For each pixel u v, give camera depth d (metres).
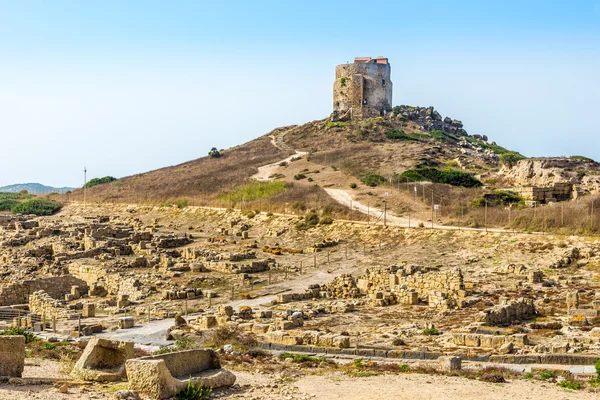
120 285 73.88
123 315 62.16
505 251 80.06
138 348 42.22
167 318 60.28
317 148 185.88
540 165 126.94
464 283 64.06
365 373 33.00
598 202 92.62
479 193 115.62
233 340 43.53
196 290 70.62
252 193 137.12
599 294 59.19
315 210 114.00
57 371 30.06
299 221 110.00
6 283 73.31
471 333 44.56
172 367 27.16
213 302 66.75
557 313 53.16
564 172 121.94
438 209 106.88
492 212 99.06
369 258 86.31
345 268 82.50
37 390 25.47
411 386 29.78
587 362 35.78
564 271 70.44
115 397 24.09
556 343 39.50
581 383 30.36
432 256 83.38
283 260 89.25
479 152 177.62
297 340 43.38
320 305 60.09
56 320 58.78
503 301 53.59
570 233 82.19
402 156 157.62
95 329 52.94
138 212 141.25
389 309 58.44
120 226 118.19
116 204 150.50
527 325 48.16
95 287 74.25
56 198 165.75
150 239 104.38
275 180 148.12
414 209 109.44
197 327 53.38
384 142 182.00
